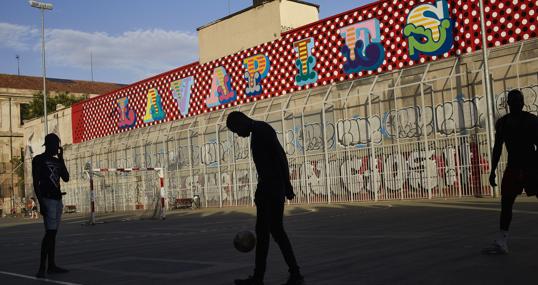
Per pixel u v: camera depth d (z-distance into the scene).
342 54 21.86
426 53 19.27
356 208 16.30
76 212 36.41
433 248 6.48
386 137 20.03
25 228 19.67
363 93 20.92
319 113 22.45
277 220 4.91
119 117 34.19
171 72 30.30
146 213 22.95
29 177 45.22
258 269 4.89
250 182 24.12
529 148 5.60
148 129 31.67
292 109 23.48
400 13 20.08
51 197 6.70
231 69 26.62
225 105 26.89
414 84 18.30
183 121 29.28
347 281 4.86
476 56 17.97
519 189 5.67
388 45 20.38
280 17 24.47
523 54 16.95
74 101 61.09
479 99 17.64
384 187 19.61
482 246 6.36
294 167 22.97
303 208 18.61
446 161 18.02
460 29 18.41
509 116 5.77
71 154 38.50
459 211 11.81
